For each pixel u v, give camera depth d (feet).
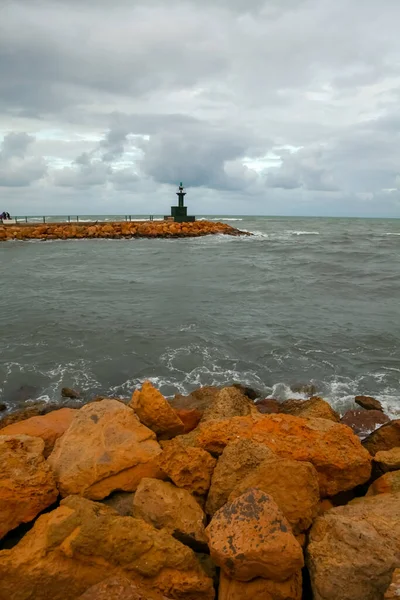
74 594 13.14
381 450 22.22
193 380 34.19
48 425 23.49
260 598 12.57
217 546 12.82
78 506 15.11
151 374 35.27
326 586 12.63
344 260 106.01
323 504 18.15
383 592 12.31
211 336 44.19
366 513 15.21
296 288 70.33
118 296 63.87
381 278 79.41
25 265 97.81
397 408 29.40
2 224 174.50
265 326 47.88
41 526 14.75
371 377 34.71
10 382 33.78
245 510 13.61
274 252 124.57
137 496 16.29
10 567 13.11
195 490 17.72
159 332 45.42
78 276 82.89
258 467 16.25
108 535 13.73
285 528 12.96
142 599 11.51
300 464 16.07
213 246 141.79
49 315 52.21
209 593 13.28
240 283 75.00
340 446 19.17
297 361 37.91
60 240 157.99
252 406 26.76
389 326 47.70
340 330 46.32
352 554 13.21
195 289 69.51
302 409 27.20
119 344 41.88
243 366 36.91
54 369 36.11
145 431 20.70
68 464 18.49
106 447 19.21
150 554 13.65
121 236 166.81
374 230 266.57
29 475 17.38
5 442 18.98
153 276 82.89
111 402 22.27
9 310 54.85
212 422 21.98
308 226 325.01
